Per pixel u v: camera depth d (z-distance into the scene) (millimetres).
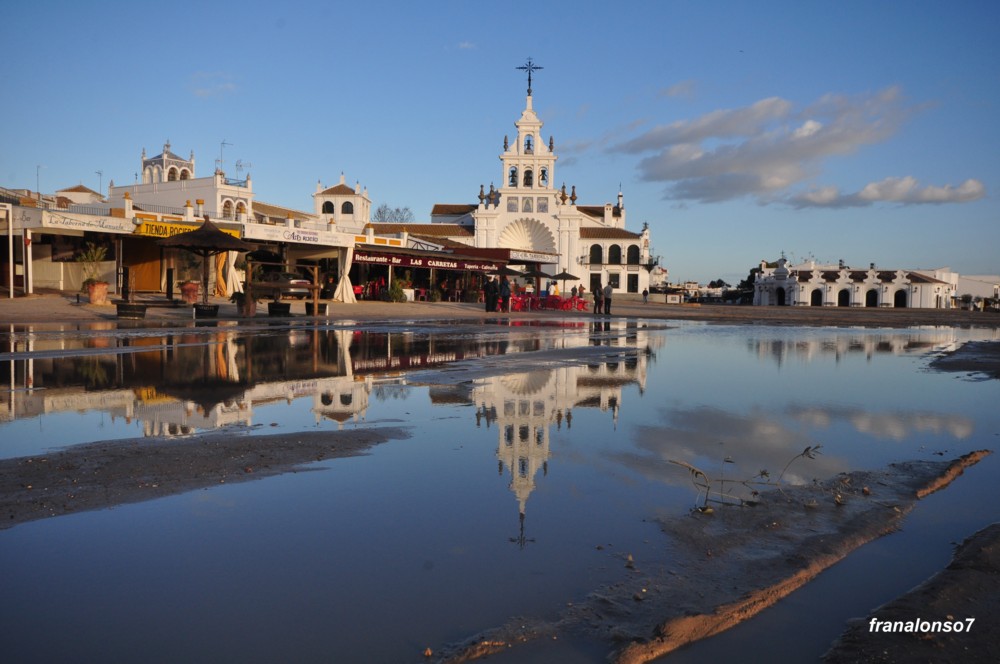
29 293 29359
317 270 27938
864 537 3920
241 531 3900
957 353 16375
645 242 88938
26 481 4699
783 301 112312
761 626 2947
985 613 3014
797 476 5141
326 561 3516
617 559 3572
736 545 3770
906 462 5574
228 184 54000
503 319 30469
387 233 86188
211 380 9602
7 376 9742
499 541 3797
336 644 2758
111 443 5789
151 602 3080
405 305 39719
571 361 12992
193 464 5180
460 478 4973
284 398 8258
